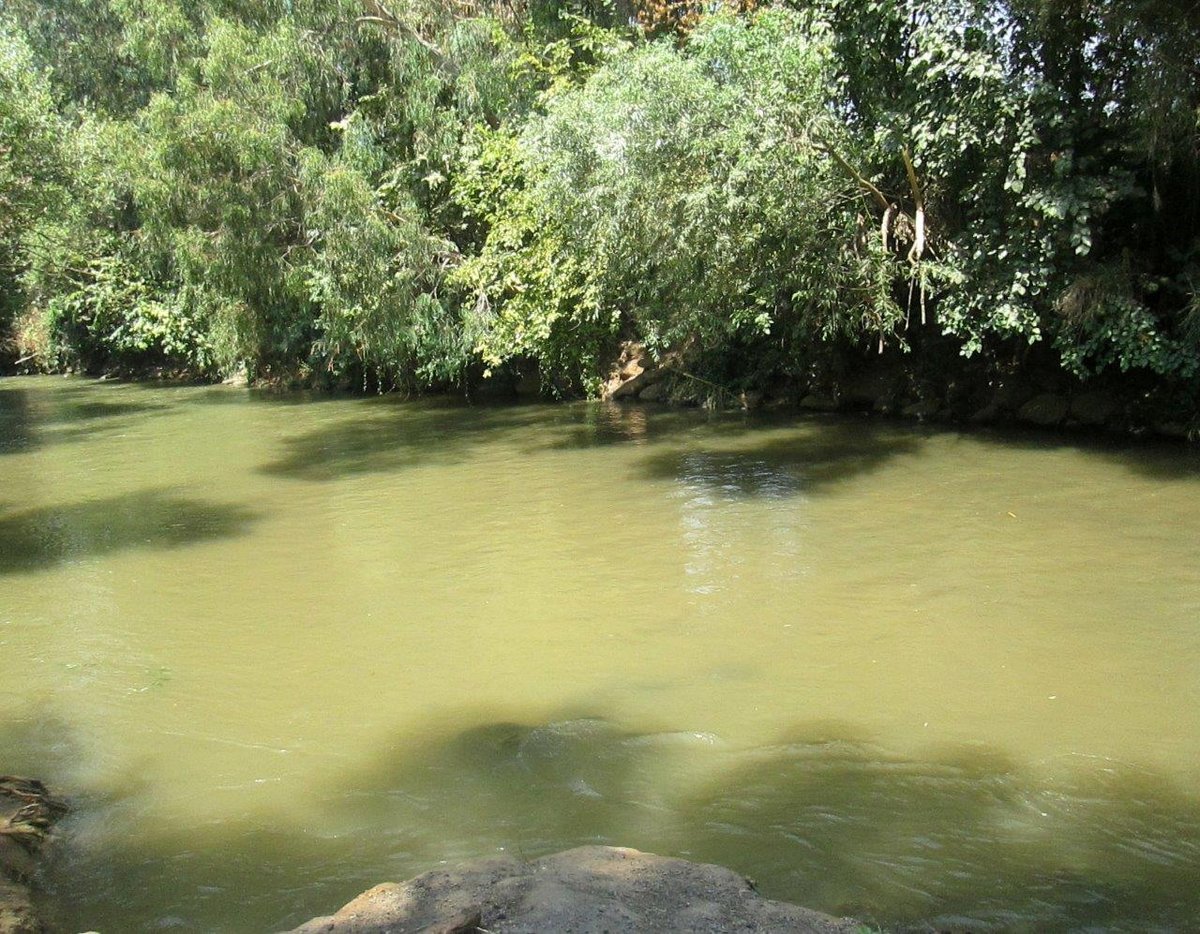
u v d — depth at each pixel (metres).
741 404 19.30
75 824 5.11
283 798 5.32
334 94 19.53
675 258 14.48
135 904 4.35
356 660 7.35
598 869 4.10
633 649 7.34
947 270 13.77
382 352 19.55
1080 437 14.68
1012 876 4.32
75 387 31.14
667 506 11.80
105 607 8.85
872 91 13.93
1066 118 12.71
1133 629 7.31
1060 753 5.50
